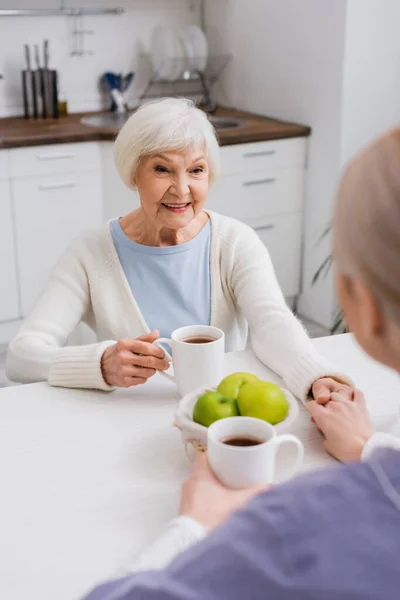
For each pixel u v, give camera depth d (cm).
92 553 96
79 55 373
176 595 49
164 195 160
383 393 138
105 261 170
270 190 344
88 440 123
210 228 174
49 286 167
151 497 108
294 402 121
